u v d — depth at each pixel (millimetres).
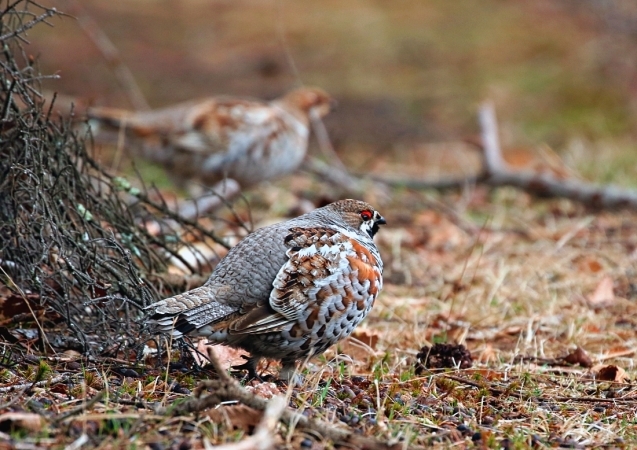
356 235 8859
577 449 6953
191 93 26062
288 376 8250
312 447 6250
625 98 26594
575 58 29375
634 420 7750
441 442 6848
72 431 6258
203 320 7422
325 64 29297
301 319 7684
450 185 17656
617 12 31547
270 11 34000
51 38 29453
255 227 14742
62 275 8250
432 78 28234
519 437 7012
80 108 14969
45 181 8719
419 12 33781
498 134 24297
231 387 6516
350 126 24375
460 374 8914
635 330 10734
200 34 31734
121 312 9062
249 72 28422
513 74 28500
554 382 8930
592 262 13250
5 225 8578
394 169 21188
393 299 11547
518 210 16938
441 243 14648
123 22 32469
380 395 7980
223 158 15672
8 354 7980
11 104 8961
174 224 12820
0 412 6488
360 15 33312
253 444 5777
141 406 6953
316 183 19016
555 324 10812
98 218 9320
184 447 6137
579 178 18188
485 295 11875
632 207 16453
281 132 16141
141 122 15414
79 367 7895
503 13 33375
